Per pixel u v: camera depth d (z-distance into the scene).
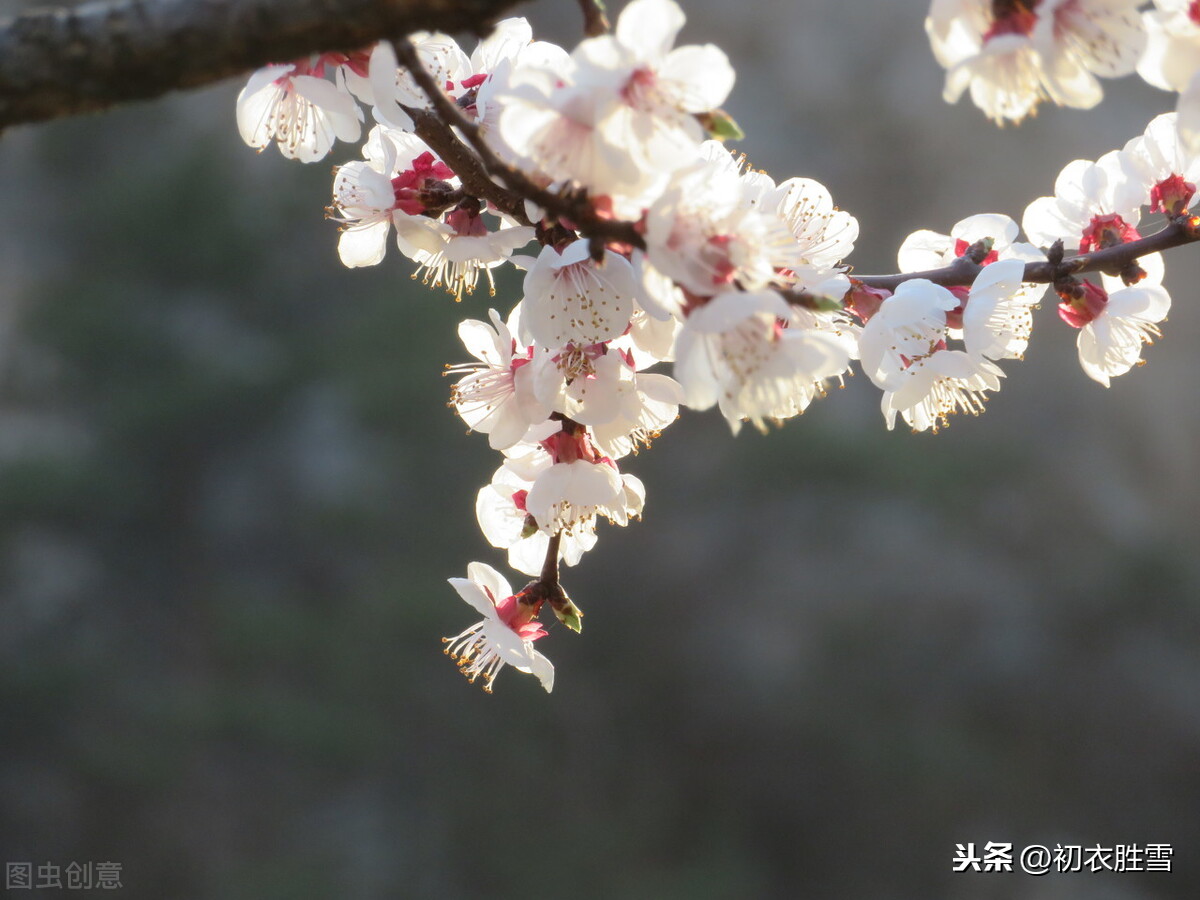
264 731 15.27
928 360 1.74
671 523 17.28
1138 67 1.31
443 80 1.66
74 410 17.47
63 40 0.98
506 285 18.19
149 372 17.77
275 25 0.98
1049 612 17.12
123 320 17.77
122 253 18.48
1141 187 1.85
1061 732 16.64
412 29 0.99
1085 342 1.83
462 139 1.65
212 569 17.00
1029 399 18.30
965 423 18.14
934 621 16.86
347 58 1.67
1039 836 16.09
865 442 17.59
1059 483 17.72
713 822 16.39
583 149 1.16
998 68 1.25
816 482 17.42
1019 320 1.82
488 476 17.75
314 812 15.34
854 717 16.42
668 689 16.70
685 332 1.19
